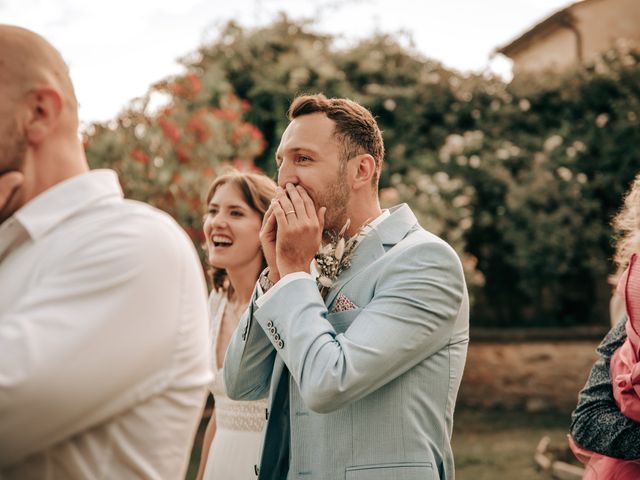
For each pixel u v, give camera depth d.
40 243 1.40
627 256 2.46
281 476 2.21
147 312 1.39
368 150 2.24
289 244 2.11
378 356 1.96
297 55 10.38
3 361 1.25
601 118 10.47
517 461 6.77
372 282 2.12
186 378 1.48
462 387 9.71
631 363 2.16
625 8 12.83
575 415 2.31
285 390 2.24
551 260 10.08
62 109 1.45
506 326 10.83
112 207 1.46
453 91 10.59
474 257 10.64
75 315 1.32
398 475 1.98
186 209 6.77
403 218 2.26
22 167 1.42
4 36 1.42
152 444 1.42
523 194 10.03
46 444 1.30
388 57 10.88
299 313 2.04
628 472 2.18
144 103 7.46
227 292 3.18
